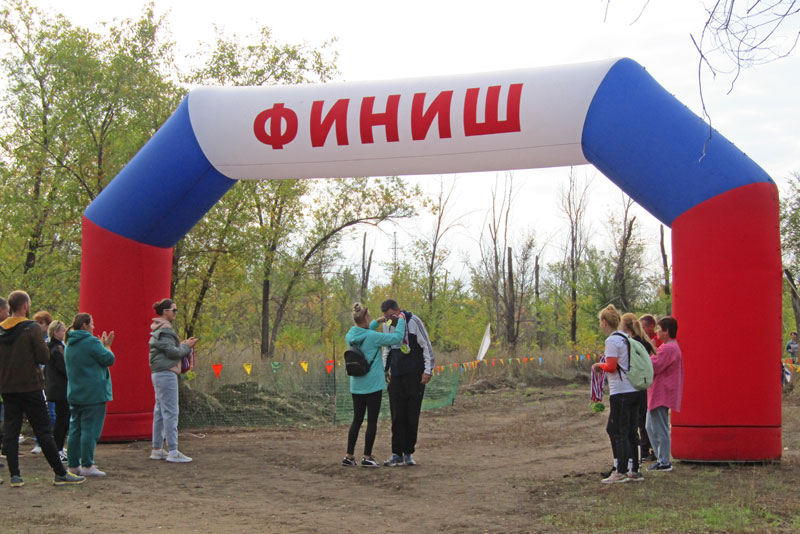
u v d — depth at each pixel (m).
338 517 5.97
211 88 10.49
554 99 8.89
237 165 10.27
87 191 15.49
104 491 6.94
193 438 11.25
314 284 23.53
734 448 8.06
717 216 8.10
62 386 8.33
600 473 7.73
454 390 17.73
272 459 9.09
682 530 5.26
